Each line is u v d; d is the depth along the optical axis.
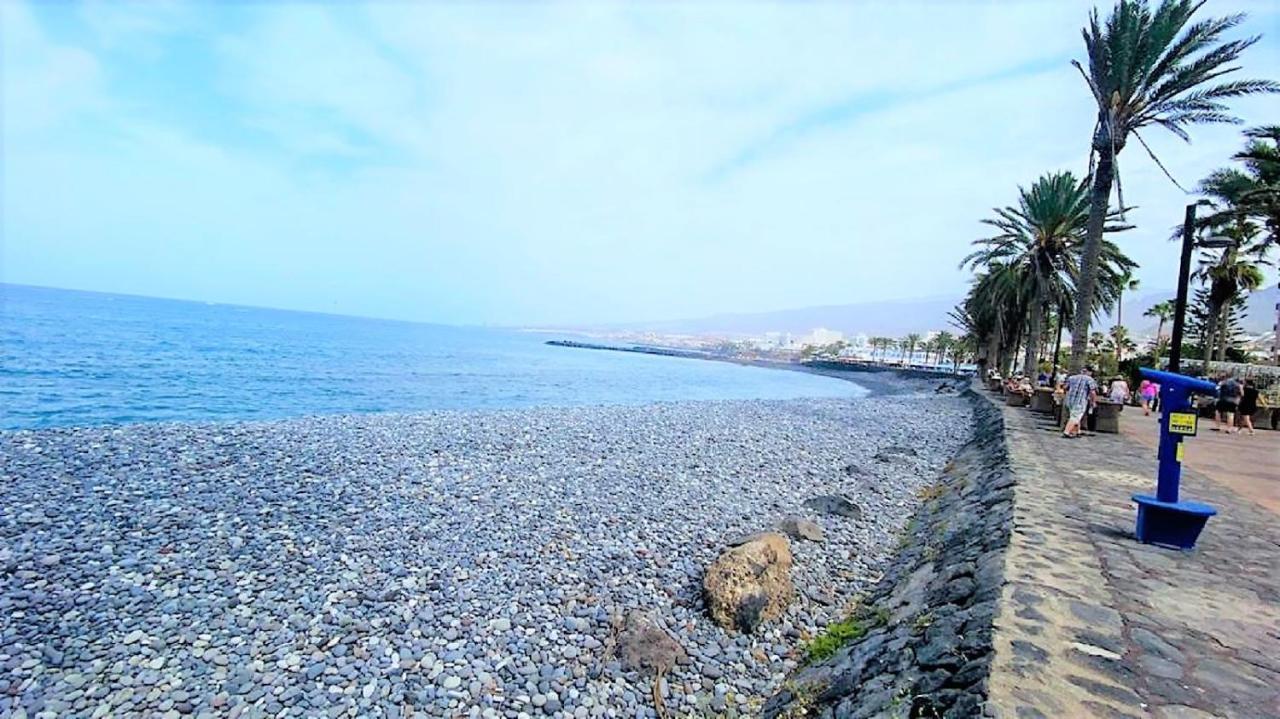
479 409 24.88
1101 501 7.46
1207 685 3.27
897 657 4.28
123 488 9.49
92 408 20.66
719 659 5.55
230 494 9.54
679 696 5.00
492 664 5.26
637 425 19.80
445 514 9.23
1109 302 34.59
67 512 8.29
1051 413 19.41
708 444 16.77
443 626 5.83
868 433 20.64
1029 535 5.92
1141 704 3.05
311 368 40.69
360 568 7.05
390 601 6.28
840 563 7.88
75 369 29.28
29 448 11.59
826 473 13.56
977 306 45.16
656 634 5.63
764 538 6.71
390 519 8.85
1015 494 7.70
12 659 4.93
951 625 4.25
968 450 16.05
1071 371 17.55
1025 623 3.93
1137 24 15.93
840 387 63.66
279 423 16.38
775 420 23.00
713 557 7.89
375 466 12.02
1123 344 60.28
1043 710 2.96
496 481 11.42
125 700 4.54
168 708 4.48
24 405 20.36
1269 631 3.98
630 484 11.68
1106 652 3.59
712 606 6.18
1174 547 5.68
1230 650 3.69
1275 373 25.62
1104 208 17.20
